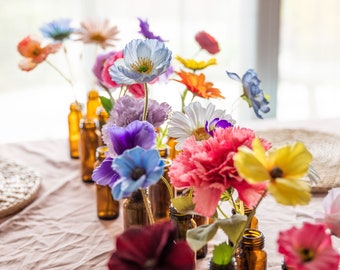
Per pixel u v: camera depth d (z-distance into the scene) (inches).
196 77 35.8
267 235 36.0
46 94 86.0
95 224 38.8
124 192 22.3
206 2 87.2
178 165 25.3
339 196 24.5
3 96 84.5
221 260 22.7
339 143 53.8
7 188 43.7
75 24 83.2
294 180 21.3
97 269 32.5
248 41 90.8
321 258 20.5
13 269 32.6
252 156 21.4
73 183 47.1
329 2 96.2
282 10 94.9
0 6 80.4
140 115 31.9
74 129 53.7
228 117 30.5
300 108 100.6
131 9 84.2
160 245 19.8
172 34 86.7
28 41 46.8
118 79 28.2
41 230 37.9
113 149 26.1
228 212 39.0
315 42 97.7
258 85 31.6
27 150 57.0
